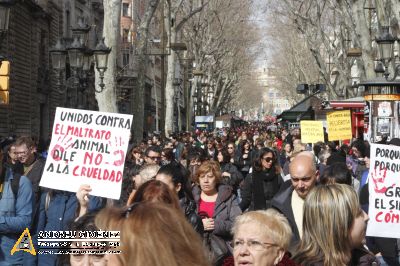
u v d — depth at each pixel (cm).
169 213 302
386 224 671
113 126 673
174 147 2220
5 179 689
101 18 5962
